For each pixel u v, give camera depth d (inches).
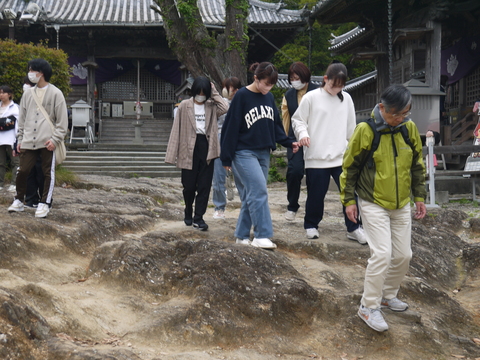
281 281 160.1
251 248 175.0
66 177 426.0
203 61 460.4
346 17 621.9
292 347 139.6
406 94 133.5
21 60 501.4
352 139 144.4
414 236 222.2
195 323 138.9
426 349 144.6
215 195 255.8
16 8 832.3
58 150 229.3
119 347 121.0
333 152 197.2
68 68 579.8
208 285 150.9
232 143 181.8
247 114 182.1
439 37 493.7
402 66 575.2
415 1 520.7
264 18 840.9
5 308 115.0
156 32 866.1
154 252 177.6
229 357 127.7
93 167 601.6
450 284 199.8
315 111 196.5
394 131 141.6
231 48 459.5
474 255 215.9
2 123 322.3
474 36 581.3
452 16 585.0
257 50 991.6
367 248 202.4
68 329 126.6
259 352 134.4
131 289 161.6
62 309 131.4
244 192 188.2
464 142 566.9
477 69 595.2
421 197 148.4
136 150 682.2
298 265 187.0
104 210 265.1
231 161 185.5
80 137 720.3
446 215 273.0
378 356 140.2
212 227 235.3
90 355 112.0
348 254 199.0
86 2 898.7
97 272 173.5
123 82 941.2
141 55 903.1
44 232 197.3
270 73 178.1
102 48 892.0
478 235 256.8
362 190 145.3
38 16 800.9
